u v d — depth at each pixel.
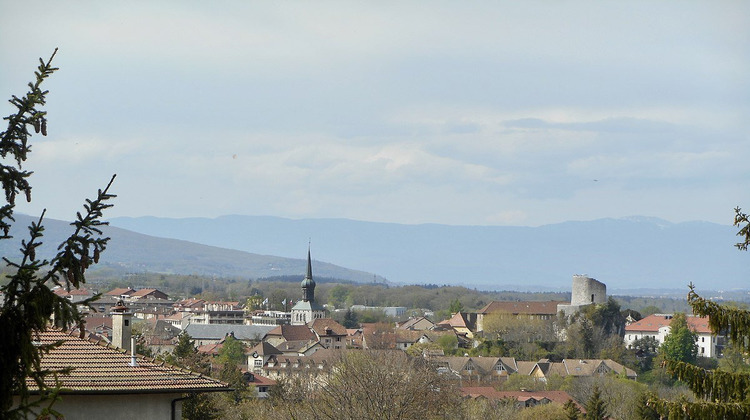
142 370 46.62
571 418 143.12
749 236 39.75
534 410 150.88
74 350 47.06
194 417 83.94
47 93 23.42
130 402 44.97
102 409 44.12
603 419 143.38
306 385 105.81
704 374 38.69
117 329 54.22
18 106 23.16
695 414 37.38
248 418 95.69
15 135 23.05
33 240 22.92
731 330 38.50
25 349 22.22
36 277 22.55
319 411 80.50
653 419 127.75
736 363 97.00
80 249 23.03
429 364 100.44
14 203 22.92
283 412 83.81
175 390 45.53
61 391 23.23
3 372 22.11
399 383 83.75
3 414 22.00
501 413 119.75
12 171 22.88
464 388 172.12
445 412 96.75
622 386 187.62
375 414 78.62
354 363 88.19
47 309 22.48
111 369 45.97
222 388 47.06
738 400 38.16
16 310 22.31
